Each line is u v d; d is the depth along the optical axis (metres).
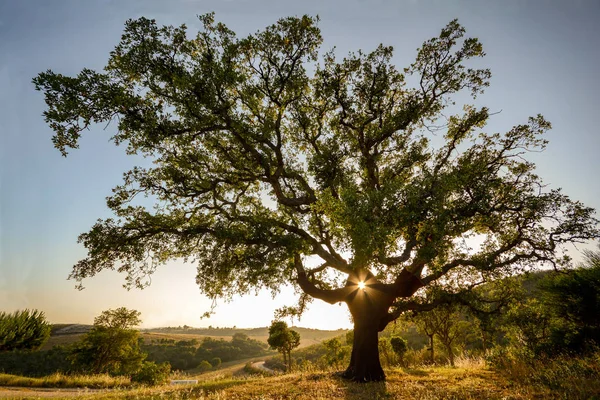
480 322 13.62
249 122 12.85
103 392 12.72
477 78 12.88
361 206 9.44
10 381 18.16
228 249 11.84
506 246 12.66
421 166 14.20
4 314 28.98
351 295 12.73
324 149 14.27
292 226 12.97
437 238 9.62
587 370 9.39
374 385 10.48
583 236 11.16
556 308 13.47
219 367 77.06
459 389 9.16
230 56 11.59
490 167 12.55
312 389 10.09
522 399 7.62
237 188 14.90
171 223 12.21
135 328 37.81
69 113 9.48
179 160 12.78
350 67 13.24
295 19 12.07
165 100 11.62
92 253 10.47
